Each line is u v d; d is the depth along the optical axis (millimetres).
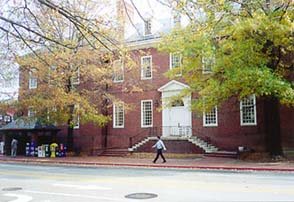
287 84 19422
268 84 19094
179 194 10164
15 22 6492
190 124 29578
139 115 31703
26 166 22438
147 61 31547
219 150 27797
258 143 26531
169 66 30688
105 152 30953
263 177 14641
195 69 22500
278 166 18516
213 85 20797
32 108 28125
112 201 9219
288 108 25609
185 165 20109
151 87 31297
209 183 12594
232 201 8898
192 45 20547
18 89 28703
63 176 15781
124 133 32250
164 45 22406
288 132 25469
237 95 23938
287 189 10891
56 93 26438
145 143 29984
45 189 11711
